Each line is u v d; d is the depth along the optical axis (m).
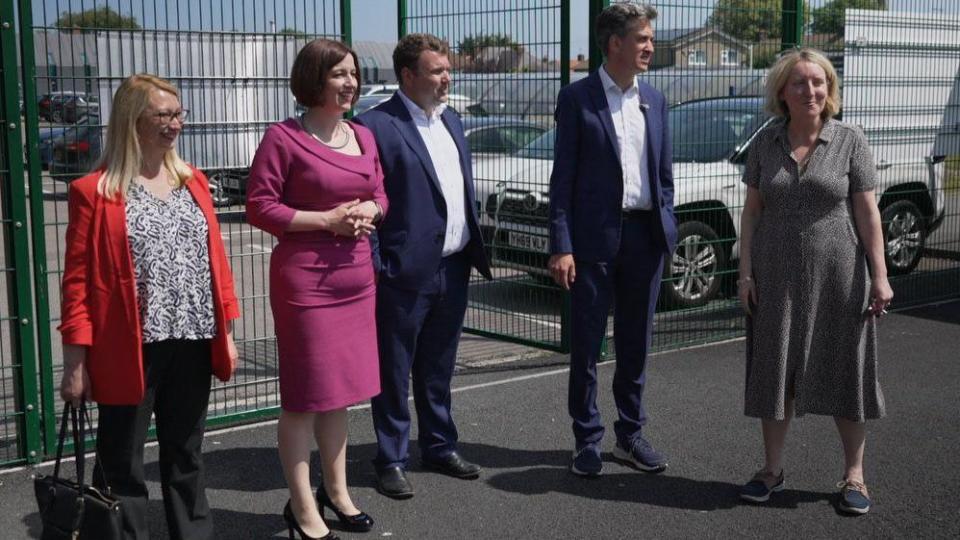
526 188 7.45
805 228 4.21
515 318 8.03
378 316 4.44
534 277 7.74
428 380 4.69
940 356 6.84
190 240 3.51
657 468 4.79
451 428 4.79
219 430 5.43
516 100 7.02
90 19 4.80
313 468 4.88
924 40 7.99
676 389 6.16
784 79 4.23
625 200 4.65
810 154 4.22
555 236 4.63
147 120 3.41
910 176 8.29
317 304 3.82
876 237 4.23
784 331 4.24
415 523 4.24
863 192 4.23
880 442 5.17
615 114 4.61
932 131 8.29
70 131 4.79
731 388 6.18
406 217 4.36
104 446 3.53
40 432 4.95
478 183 7.81
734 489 4.59
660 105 4.76
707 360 6.83
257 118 5.36
